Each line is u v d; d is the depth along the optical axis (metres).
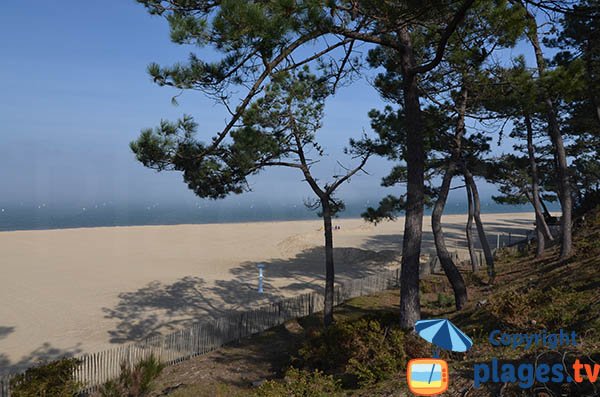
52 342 17.45
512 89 15.39
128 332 18.83
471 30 14.43
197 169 14.10
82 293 26.05
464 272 26.95
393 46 12.58
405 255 12.88
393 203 21.73
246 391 11.46
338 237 53.22
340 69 15.70
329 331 11.82
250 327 18.09
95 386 12.77
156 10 11.22
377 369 8.45
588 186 36.72
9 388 10.23
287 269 34.94
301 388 8.44
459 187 26.53
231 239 54.50
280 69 11.56
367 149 18.45
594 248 16.73
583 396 5.61
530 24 13.95
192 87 10.74
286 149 17.23
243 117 14.82
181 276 31.61
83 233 58.91
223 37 9.44
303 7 9.14
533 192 26.23
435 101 16.91
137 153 12.23
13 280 29.59
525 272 21.59
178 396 11.30
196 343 15.88
